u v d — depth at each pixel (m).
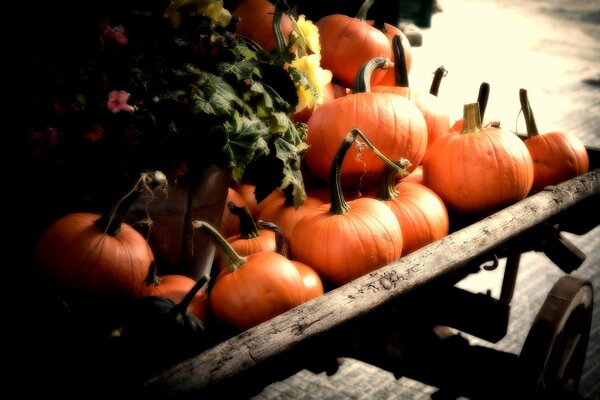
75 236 1.58
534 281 3.41
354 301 1.59
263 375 1.51
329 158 1.94
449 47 7.74
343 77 2.23
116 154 1.62
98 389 1.39
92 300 1.58
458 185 1.97
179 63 1.68
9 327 1.53
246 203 1.97
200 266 1.76
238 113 1.70
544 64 7.41
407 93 2.11
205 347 1.58
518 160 1.97
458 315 2.12
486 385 1.98
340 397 2.55
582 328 2.22
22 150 1.56
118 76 1.61
